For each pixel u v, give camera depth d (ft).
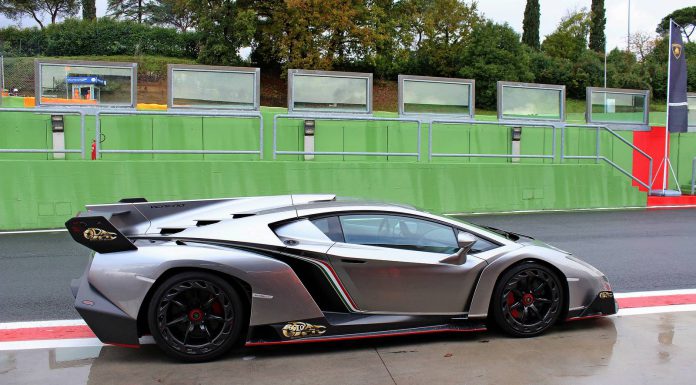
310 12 109.09
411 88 45.73
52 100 40.24
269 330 13.88
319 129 44.42
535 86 48.44
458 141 47.16
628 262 24.89
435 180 39.86
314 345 14.70
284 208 14.90
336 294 14.17
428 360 13.62
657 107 112.88
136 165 34.37
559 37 144.46
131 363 13.41
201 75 41.78
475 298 14.79
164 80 115.44
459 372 12.87
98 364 13.34
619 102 52.21
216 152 36.42
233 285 13.67
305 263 14.15
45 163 32.83
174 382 12.30
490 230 16.67
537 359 13.66
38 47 127.03
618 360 13.58
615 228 33.94
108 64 40.68
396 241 14.79
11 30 130.62
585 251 27.17
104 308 12.99
